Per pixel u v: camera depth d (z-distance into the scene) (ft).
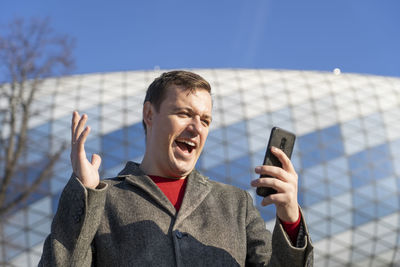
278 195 8.87
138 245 9.13
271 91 133.28
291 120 123.34
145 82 134.10
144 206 9.76
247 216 10.84
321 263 102.68
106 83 132.57
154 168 10.96
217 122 119.65
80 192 8.67
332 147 118.62
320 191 110.63
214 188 11.00
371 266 104.32
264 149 114.93
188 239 9.23
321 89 136.05
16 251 94.38
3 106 103.86
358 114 128.16
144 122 11.71
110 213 9.75
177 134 10.52
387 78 151.23
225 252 9.40
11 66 75.15
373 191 112.37
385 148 120.06
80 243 8.63
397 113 130.41
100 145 111.14
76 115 9.55
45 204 98.37
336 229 106.22
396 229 108.06
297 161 114.83
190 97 10.57
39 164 86.79
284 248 9.01
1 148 90.53
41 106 118.01
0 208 80.69
